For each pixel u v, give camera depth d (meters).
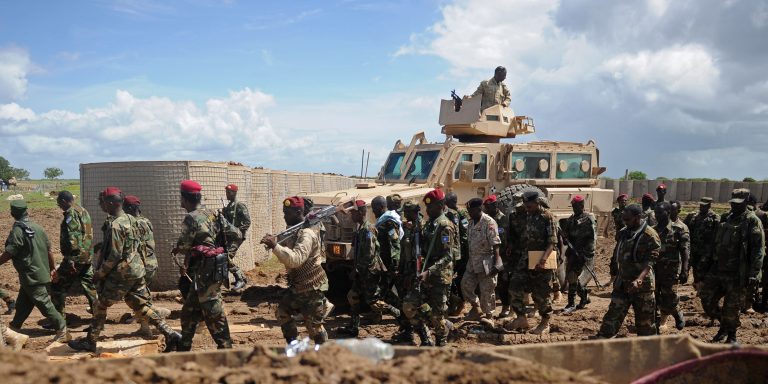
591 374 3.44
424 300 6.45
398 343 7.02
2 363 2.59
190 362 3.12
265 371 2.81
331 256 8.73
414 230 6.64
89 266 7.70
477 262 7.68
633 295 6.25
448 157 10.28
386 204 7.88
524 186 10.59
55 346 6.44
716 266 7.16
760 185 31.14
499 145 10.82
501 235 8.54
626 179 37.69
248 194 12.41
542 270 7.11
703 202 9.44
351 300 7.46
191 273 5.93
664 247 7.29
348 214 8.73
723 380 3.26
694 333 7.42
